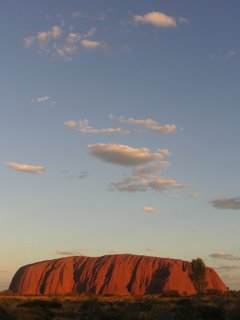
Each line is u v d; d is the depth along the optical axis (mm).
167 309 30016
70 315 30375
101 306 37812
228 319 27438
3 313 25219
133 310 28891
